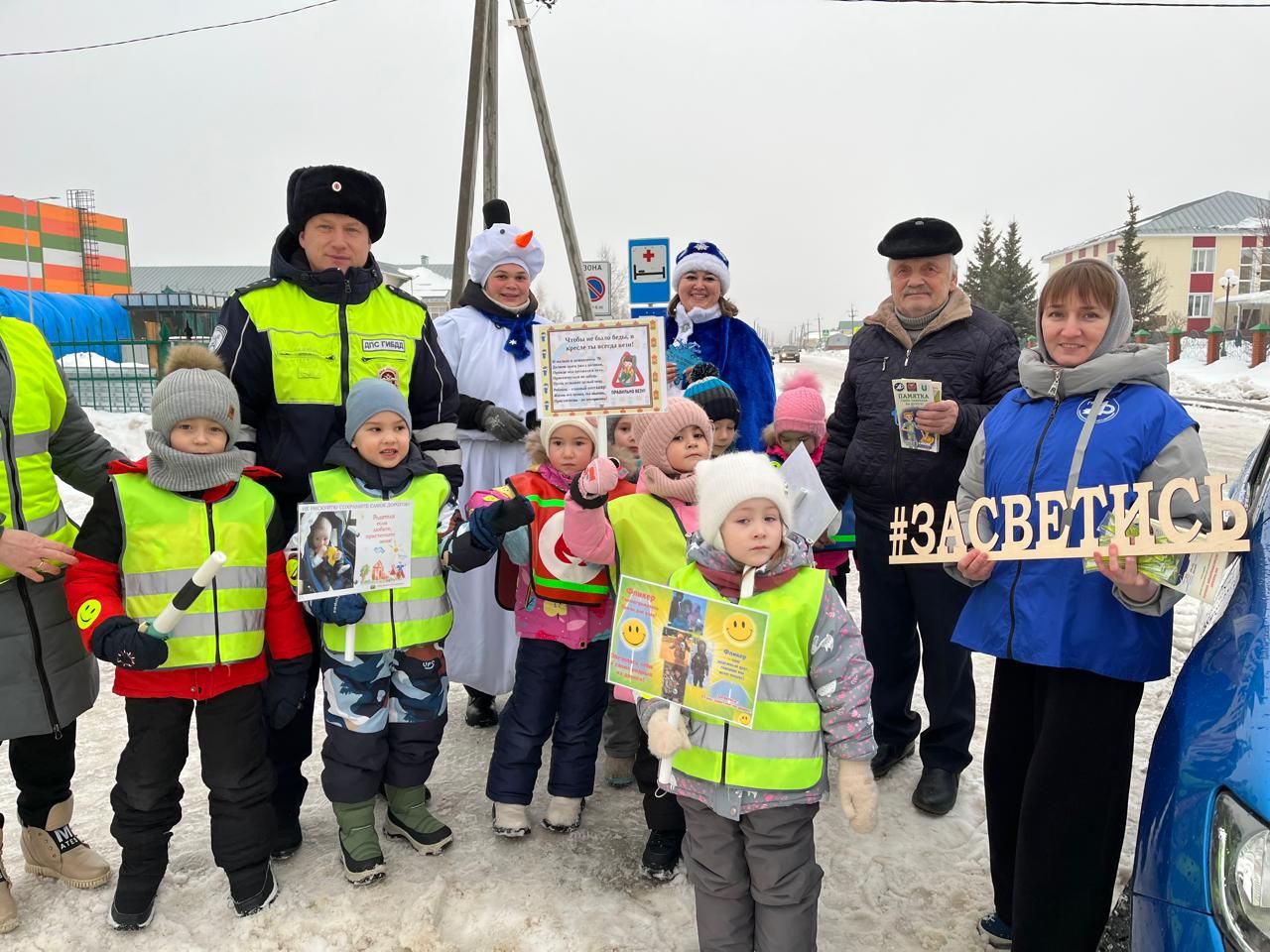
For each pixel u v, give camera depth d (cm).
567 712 333
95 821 342
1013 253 5219
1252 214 6334
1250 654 188
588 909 288
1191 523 208
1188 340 3834
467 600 408
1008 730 257
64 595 284
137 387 1505
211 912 285
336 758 296
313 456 323
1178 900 170
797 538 250
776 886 233
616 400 286
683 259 457
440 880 297
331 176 322
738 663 225
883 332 373
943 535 244
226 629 270
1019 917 232
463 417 402
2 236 4169
